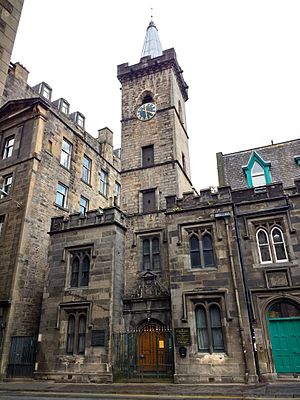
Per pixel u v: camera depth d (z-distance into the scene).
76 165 30.77
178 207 19.59
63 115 31.39
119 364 17.44
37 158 25.50
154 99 29.14
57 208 26.58
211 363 15.44
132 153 27.48
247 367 14.77
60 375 17.53
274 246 17.22
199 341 16.31
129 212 25.03
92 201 32.41
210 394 12.32
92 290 19.02
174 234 18.88
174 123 27.38
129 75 31.11
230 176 23.44
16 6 9.41
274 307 16.06
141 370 17.02
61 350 18.19
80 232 21.17
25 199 23.73
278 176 22.08
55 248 21.33
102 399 11.94
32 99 27.36
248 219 18.02
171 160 25.70
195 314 16.88
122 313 19.31
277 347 15.33
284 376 14.72
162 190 24.95
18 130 27.69
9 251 22.41
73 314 19.06
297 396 11.16
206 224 18.50
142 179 25.95
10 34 9.09
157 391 13.28
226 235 17.80
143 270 20.62
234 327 15.77
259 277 16.59
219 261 17.38
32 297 22.11
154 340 18.20
